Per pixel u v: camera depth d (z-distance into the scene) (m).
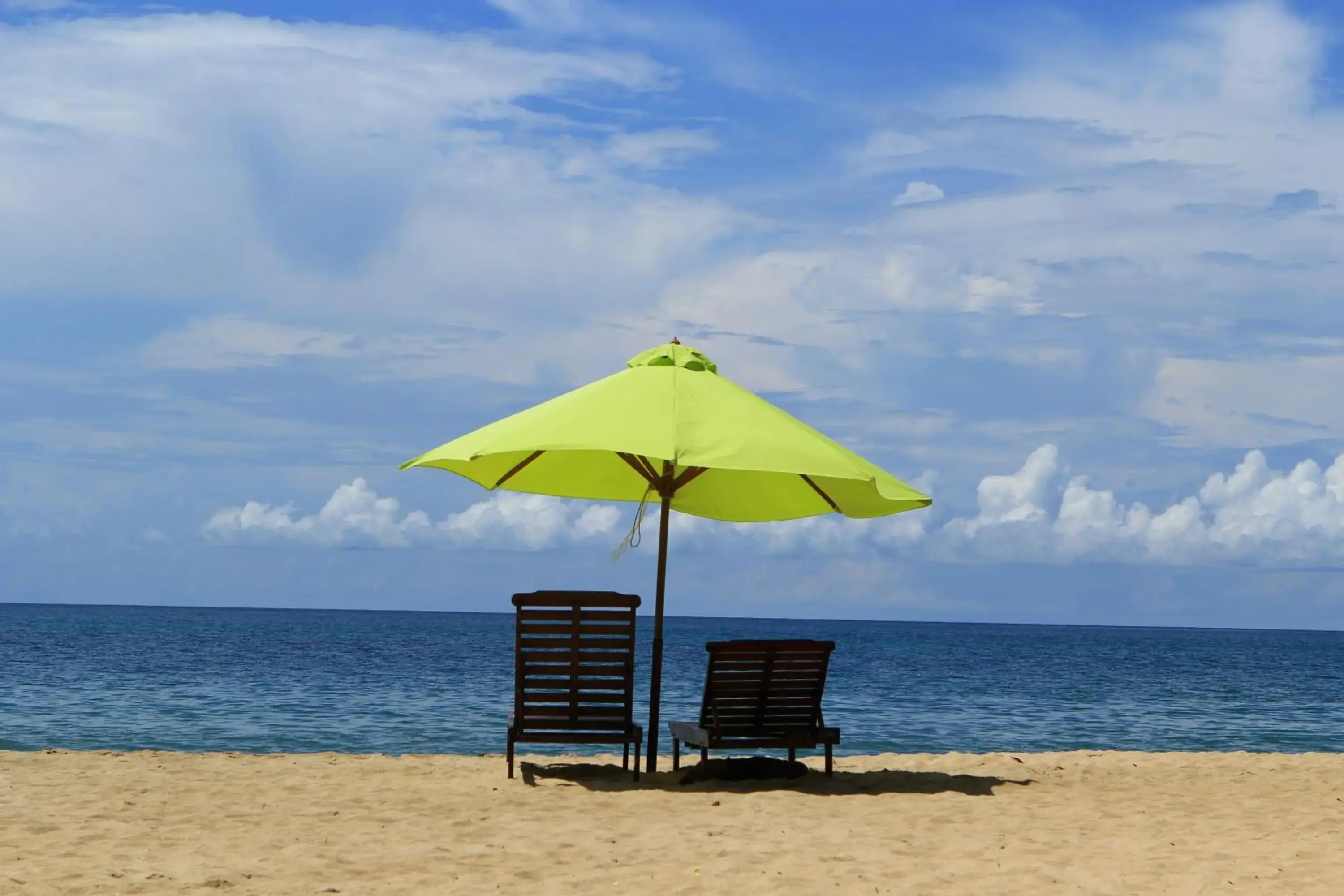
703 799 7.96
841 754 15.19
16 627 77.00
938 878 5.78
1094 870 6.00
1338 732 19.73
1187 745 17.50
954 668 43.00
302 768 9.49
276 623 112.31
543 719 8.59
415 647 52.25
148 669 30.94
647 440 7.63
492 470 10.10
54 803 7.59
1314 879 5.80
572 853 6.27
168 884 5.46
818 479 9.77
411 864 5.98
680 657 48.81
